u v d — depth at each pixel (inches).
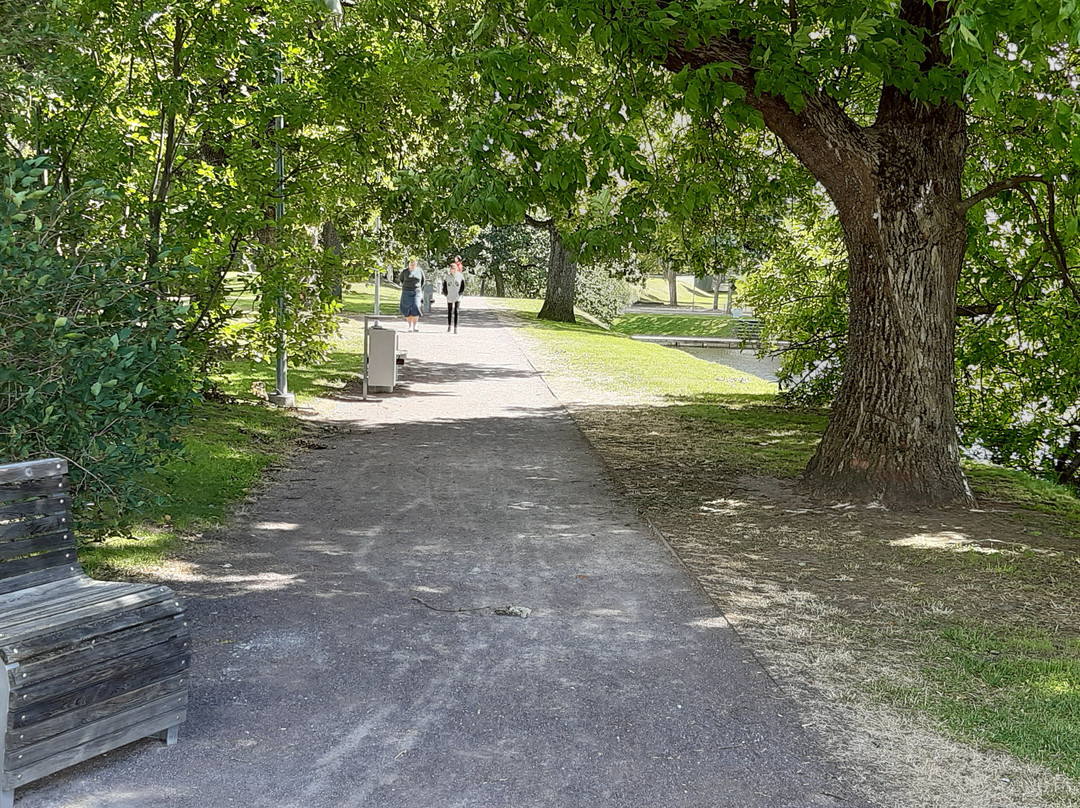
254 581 258.7
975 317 569.6
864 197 368.5
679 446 504.1
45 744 144.6
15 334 198.2
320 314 556.4
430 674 200.1
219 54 410.6
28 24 248.7
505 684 195.9
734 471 437.4
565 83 359.3
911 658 215.6
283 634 220.2
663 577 275.1
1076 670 207.3
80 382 207.2
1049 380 577.9
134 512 239.1
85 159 375.6
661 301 3909.9
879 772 162.1
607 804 149.9
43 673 143.3
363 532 315.9
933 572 286.7
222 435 450.6
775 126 367.2
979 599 261.9
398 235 608.1
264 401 574.6
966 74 329.4
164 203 416.8
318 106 441.7
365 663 204.8
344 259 522.3
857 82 442.6
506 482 402.3
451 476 411.5
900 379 374.0
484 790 153.2
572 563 287.1
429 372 805.2
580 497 378.3
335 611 237.6
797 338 701.3
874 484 375.2
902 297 371.6
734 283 732.7
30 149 363.9
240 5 401.4
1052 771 163.0
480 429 539.5
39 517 167.6
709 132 506.3
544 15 308.8
